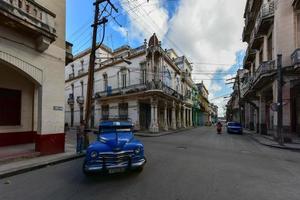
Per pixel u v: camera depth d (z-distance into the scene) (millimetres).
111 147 6125
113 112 28375
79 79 34344
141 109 26312
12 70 11484
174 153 10562
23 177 6551
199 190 5172
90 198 4711
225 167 7613
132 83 26656
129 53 27516
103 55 31516
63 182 5934
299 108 16875
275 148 12867
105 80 30266
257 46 23359
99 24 12266
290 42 15688
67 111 36750
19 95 11781
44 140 9562
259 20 18719
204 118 66625
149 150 11539
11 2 7879
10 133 11156
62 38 10961
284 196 4805
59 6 10938
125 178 6184
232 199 4613
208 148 12539
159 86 24188
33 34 8961
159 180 5977
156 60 25500
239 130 24375
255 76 20328
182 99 35688
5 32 8109
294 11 15688
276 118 15883
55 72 10344
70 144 13914
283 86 15578
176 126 34375
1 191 5301
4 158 7953
